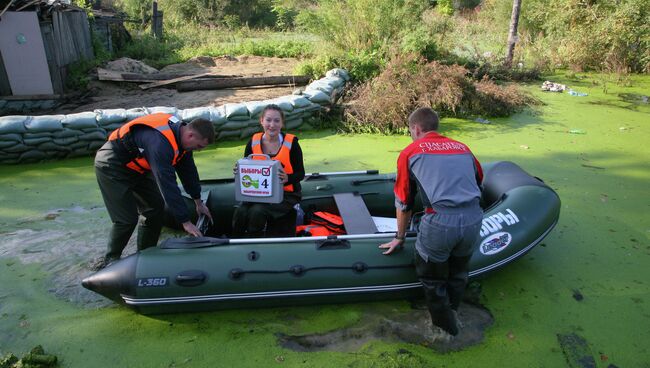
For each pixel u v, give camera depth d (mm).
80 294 3336
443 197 2443
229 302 2975
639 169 5754
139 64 10047
